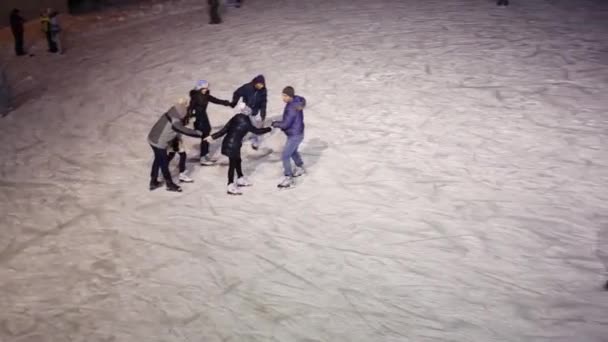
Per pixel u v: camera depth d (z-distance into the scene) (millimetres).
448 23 18453
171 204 9273
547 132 10852
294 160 9594
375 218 8500
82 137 12180
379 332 6395
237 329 6582
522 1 20656
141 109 13414
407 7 20797
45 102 14359
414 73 14328
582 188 8953
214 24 20094
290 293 7109
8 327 6879
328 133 11328
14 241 8633
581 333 6141
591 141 10406
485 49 15781
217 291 7234
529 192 8922
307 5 21969
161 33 19547
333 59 15703
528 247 7629
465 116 11750
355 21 19344
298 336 6418
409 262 7508
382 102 12711
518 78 13602
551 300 6664
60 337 6648
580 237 7777
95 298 7262
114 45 18625
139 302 7133
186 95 13969
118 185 10047
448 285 7043
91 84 15336
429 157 10180
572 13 18812
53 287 7531
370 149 10594
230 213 8906
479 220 8281
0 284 7676
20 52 17969
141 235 8523
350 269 7461
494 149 10336
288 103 8844
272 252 7918
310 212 8781
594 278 6977
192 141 11398
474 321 6441
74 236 8633
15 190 10156
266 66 15492
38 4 20953
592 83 13039
